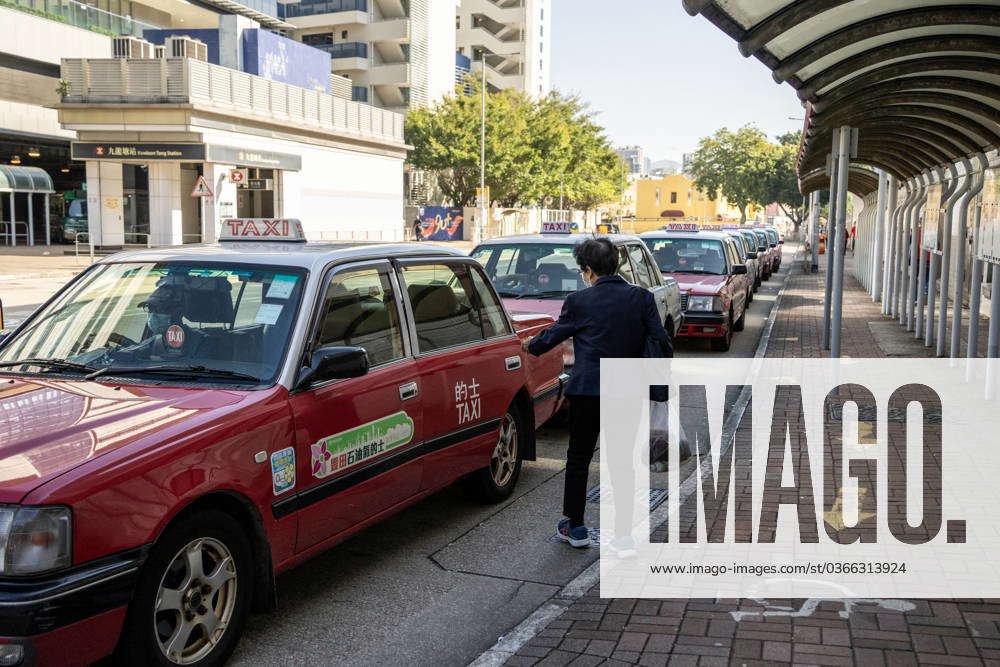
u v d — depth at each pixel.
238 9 52.12
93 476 3.32
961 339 14.32
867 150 15.27
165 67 32.12
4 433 3.63
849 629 4.03
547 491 6.65
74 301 4.96
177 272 4.86
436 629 4.40
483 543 5.58
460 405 5.57
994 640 3.88
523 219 68.44
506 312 6.45
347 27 66.81
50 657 3.16
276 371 4.29
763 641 3.94
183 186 34.84
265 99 36.84
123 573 3.33
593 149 67.06
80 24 43.78
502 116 57.53
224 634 3.85
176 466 3.59
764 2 6.24
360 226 45.72
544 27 98.31
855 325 16.41
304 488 4.25
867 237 25.81
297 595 4.81
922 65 8.45
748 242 26.97
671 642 3.98
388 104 68.31
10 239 41.28
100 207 33.91
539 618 4.36
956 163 12.70
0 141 41.44
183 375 4.34
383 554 5.40
